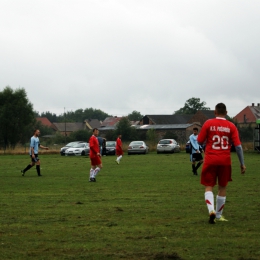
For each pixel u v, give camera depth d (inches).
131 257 390.0
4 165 1817.2
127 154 3024.1
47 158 2503.7
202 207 658.2
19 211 633.6
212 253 401.7
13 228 515.8
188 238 459.2
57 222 550.6
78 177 1218.0
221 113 541.3
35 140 1269.7
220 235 471.8
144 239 457.1
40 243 445.4
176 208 650.2
